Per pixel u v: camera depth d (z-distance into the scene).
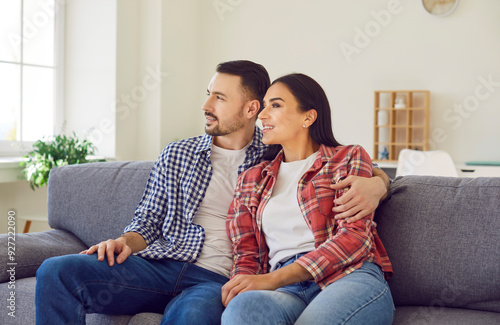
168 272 1.57
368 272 1.35
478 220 1.47
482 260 1.43
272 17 5.41
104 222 1.95
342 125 5.22
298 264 1.32
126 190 1.95
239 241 1.57
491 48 4.71
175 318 1.34
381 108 4.93
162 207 1.72
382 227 1.58
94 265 1.44
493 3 4.68
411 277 1.51
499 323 1.32
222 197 1.71
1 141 3.96
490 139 4.75
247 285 1.30
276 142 1.58
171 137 5.09
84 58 4.54
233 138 1.76
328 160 1.51
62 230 2.05
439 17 4.85
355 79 5.15
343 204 1.42
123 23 4.59
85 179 2.04
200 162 1.73
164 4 4.91
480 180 1.55
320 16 5.24
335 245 1.34
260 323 1.17
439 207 1.53
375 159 4.93
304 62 5.33
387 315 1.28
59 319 1.36
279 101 1.57
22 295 1.67
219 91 1.74
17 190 3.93
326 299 1.21
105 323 1.53
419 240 1.52
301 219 1.48
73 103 4.56
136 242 1.60
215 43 5.59
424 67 4.92
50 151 3.64
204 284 1.49
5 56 3.99
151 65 4.90
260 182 1.59
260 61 5.49
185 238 1.66
